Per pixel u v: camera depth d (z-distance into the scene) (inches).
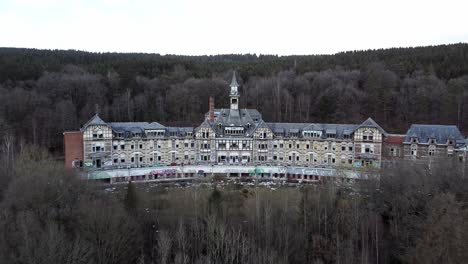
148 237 2696.9
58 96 6471.5
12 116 5689.0
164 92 7869.1
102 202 2984.7
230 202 3533.5
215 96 7667.3
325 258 2551.7
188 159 5216.5
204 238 2610.7
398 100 6663.4
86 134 4756.4
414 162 4121.6
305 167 4749.0
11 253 2057.1
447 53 7770.7
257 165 4911.4
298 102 7288.4
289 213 3061.0
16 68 6796.3
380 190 3358.8
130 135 5012.3
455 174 3334.2
